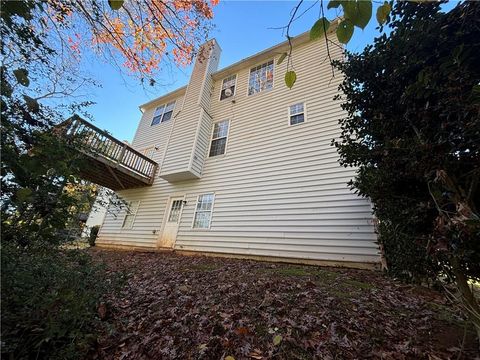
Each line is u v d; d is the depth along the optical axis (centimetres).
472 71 173
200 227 747
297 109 730
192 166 796
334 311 264
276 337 212
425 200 206
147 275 460
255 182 702
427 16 206
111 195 411
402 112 223
